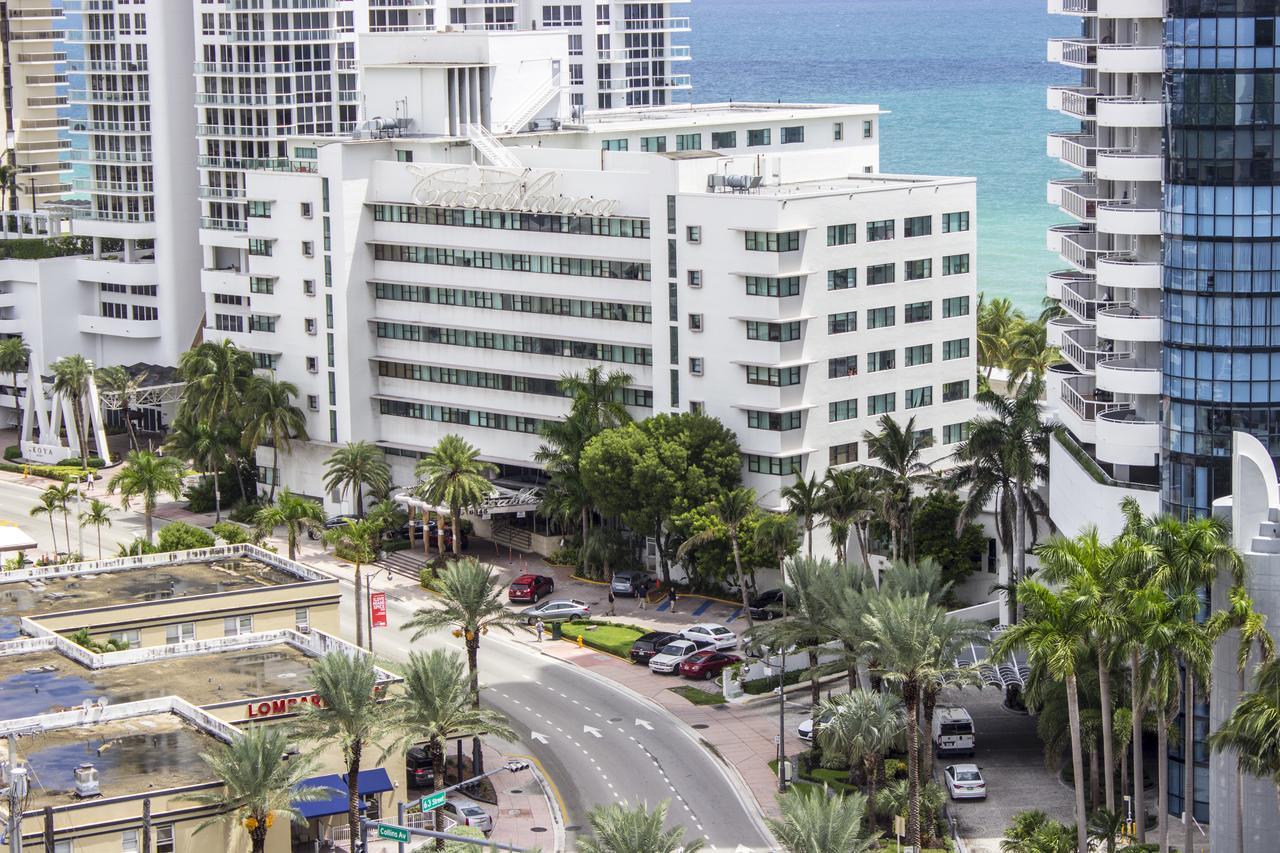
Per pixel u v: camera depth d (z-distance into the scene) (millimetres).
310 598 182250
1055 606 136000
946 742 162000
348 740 143875
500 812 159250
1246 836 135250
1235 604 131375
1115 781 152625
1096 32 176625
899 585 158875
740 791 162125
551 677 189750
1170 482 153625
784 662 169875
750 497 198625
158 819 139250
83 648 169250
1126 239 173125
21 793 128375
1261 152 147125
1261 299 148375
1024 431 180750
